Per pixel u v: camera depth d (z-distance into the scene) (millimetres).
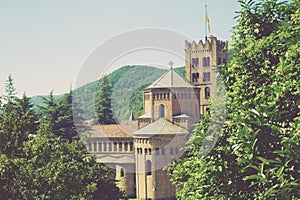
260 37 16766
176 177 20578
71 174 36188
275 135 12008
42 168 34281
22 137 38906
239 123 12227
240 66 15664
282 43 14570
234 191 14320
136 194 71500
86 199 36406
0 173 31891
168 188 69188
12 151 37219
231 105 14117
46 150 37531
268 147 12070
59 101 93312
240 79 15500
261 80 15164
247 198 13906
